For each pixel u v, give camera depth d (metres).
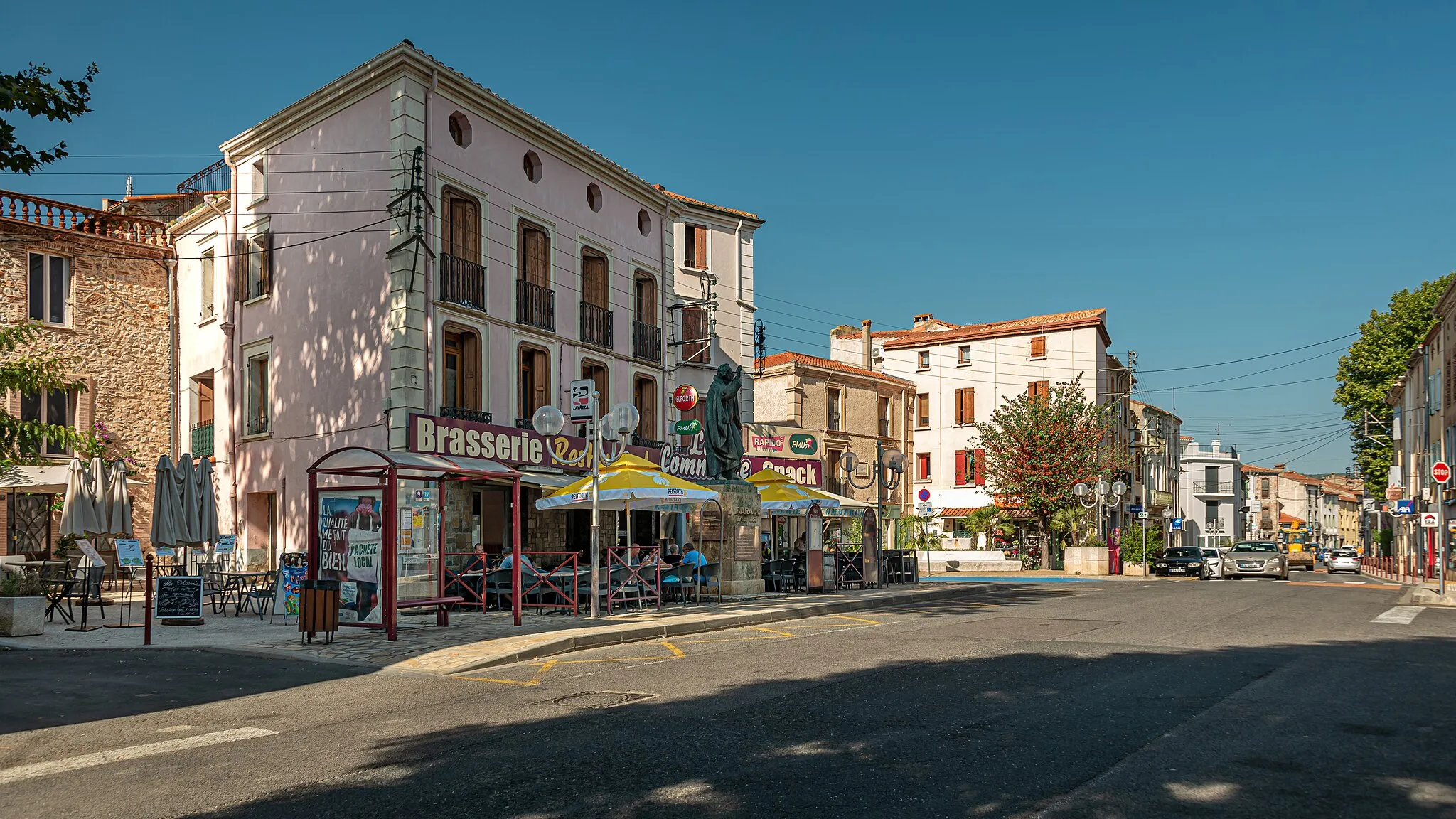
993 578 35.00
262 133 23.42
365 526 13.30
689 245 31.25
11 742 7.20
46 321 23.94
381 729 7.52
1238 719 7.34
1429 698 8.22
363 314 20.97
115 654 11.90
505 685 9.70
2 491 21.84
